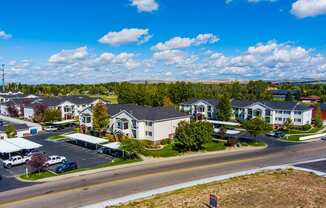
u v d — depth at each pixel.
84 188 47.84
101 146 76.19
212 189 46.12
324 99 182.25
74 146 79.50
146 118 83.12
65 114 126.69
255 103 115.25
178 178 52.28
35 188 48.53
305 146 79.69
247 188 46.47
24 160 64.06
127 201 41.94
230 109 116.12
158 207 39.75
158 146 79.00
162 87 181.00
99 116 89.81
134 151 66.19
